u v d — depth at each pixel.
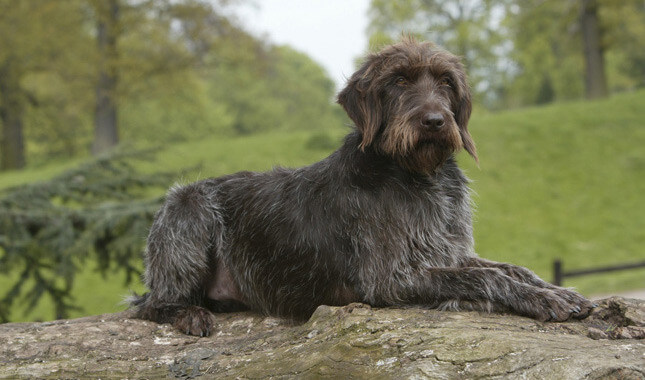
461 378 2.78
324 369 3.06
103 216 8.59
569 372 2.67
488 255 17.86
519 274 4.01
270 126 59.78
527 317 3.62
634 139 25.02
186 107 35.66
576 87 44.84
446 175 4.16
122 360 3.75
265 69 28.78
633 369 2.66
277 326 4.28
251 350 3.68
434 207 4.02
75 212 8.74
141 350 3.94
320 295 4.20
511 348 2.91
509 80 45.19
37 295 9.02
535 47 36.72
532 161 23.80
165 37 26.11
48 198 9.27
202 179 4.98
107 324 4.38
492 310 3.71
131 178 9.69
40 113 34.97
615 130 25.83
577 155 24.08
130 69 25.92
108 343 4.05
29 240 8.60
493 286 3.67
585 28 32.22
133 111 43.22
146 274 4.72
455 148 3.87
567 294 3.68
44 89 32.38
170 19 25.80
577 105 29.00
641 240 18.56
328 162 4.26
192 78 29.19
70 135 38.69
